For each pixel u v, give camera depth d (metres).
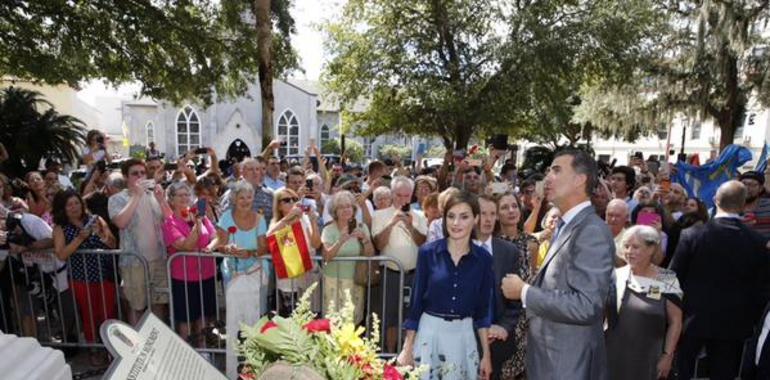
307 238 4.01
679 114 20.20
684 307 3.61
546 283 2.31
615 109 21.27
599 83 18.50
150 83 13.91
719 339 3.51
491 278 2.94
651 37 16.55
